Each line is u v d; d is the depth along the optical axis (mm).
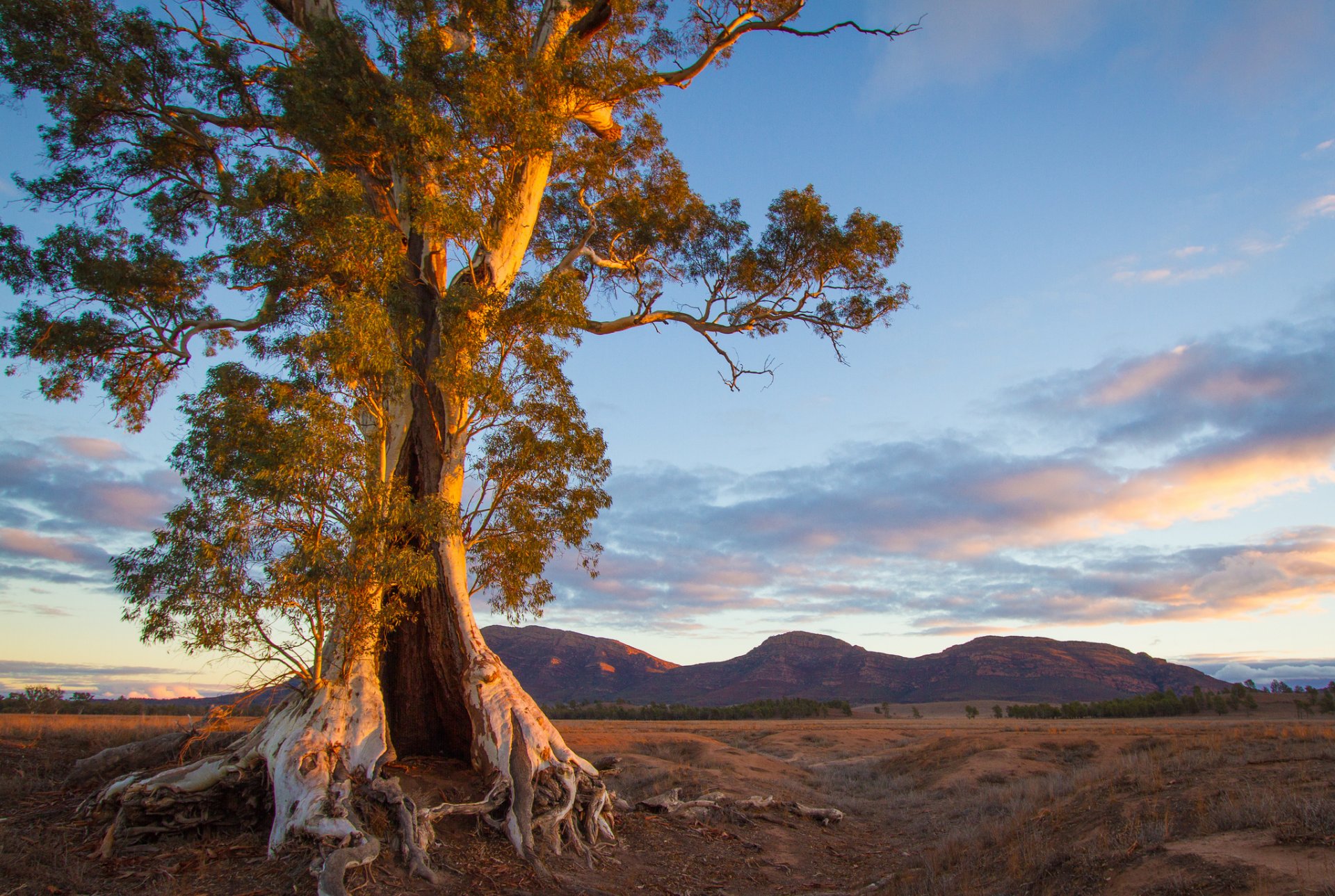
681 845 12898
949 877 10711
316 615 11516
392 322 13773
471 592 14484
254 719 17297
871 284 20281
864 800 21062
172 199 17562
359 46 15789
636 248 20938
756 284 19969
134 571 10945
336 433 11305
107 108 16219
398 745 13281
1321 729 21250
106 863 9344
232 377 12453
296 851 9367
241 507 10914
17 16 15102
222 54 16281
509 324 13883
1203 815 9688
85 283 15391
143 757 12328
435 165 14711
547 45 17969
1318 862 7148
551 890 9703
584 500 14461
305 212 13016
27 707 25375
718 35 20266
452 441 14484
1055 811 12805
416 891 9078
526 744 12133
